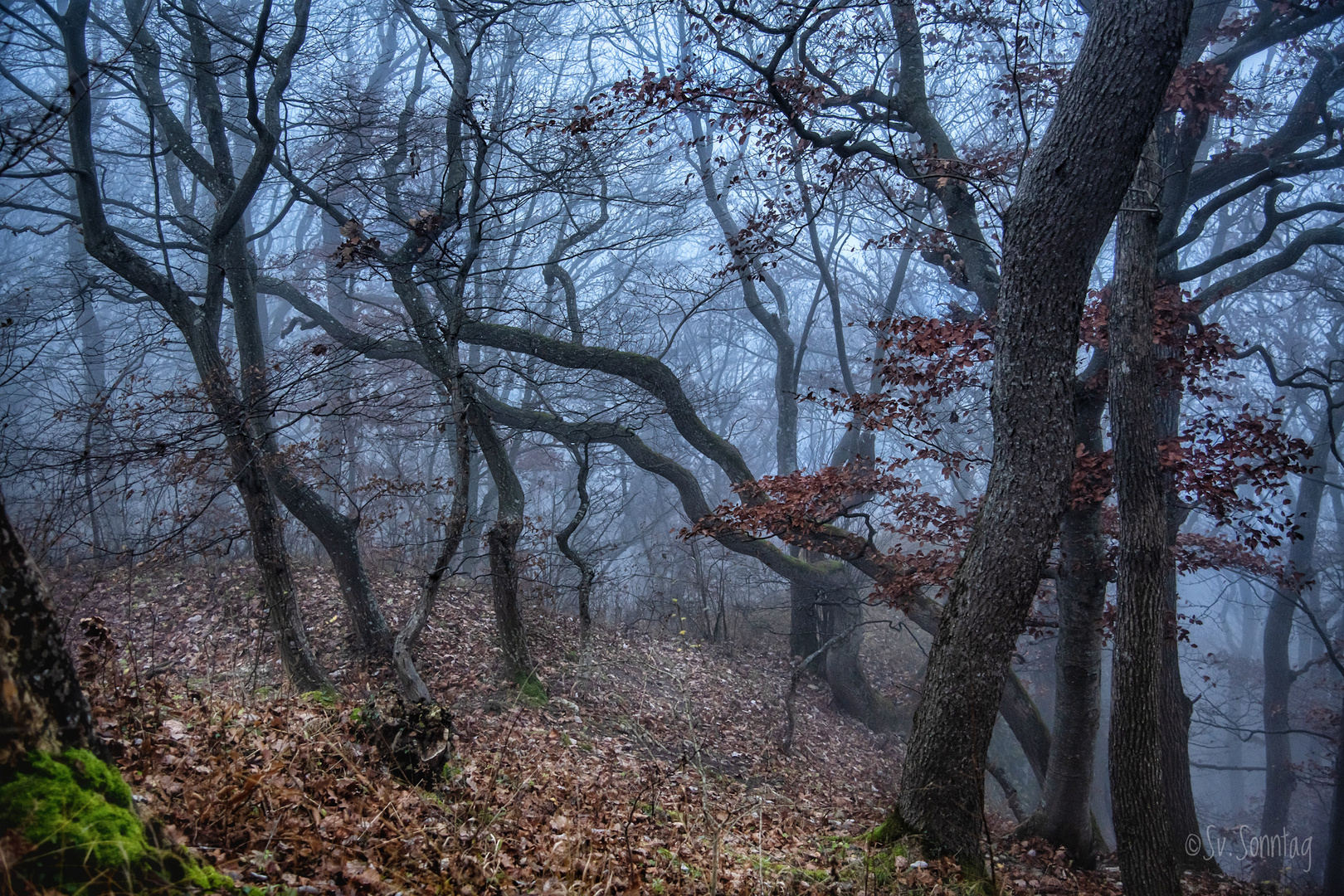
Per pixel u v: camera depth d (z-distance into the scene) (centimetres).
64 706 282
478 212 1023
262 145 1047
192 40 1159
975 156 1448
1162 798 809
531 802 617
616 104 1066
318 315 1580
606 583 2130
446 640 1392
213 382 1041
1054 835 1128
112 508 1594
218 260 1080
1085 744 1116
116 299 1278
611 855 532
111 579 1373
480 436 1346
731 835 700
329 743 544
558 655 1451
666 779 900
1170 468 957
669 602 2105
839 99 1277
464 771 646
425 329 1272
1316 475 2342
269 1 941
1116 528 1162
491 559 1278
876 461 1264
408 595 1538
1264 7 1259
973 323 1019
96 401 1118
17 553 273
